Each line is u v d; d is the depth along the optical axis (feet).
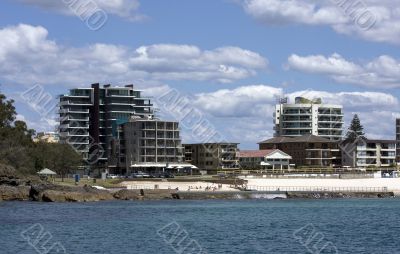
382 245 311.06
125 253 274.57
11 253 269.85
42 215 426.10
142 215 444.55
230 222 412.57
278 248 296.92
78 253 272.72
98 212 458.50
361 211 520.42
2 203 538.88
